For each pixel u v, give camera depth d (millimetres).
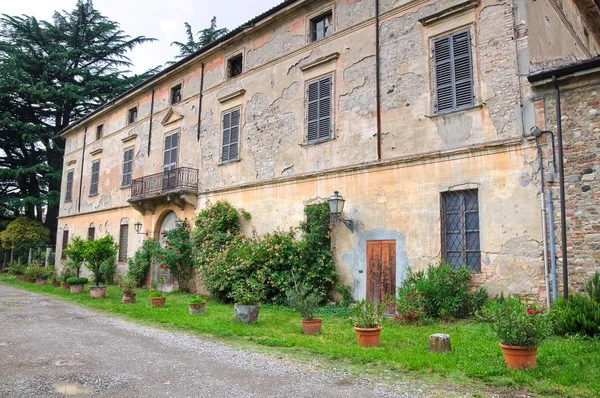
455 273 9633
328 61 13508
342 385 5285
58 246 27562
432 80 11117
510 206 9406
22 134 30625
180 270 16969
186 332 8914
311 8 14328
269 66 15469
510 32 9969
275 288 12773
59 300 14477
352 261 12039
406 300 9547
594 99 8672
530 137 9297
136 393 4898
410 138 11305
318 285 12336
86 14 35500
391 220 11344
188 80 19141
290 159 14211
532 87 9398
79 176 26656
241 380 5465
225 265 13688
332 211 11977
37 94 30797
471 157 10133
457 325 8758
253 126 15719
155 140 20453
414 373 5762
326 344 7480
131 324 9836
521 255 9117
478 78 10328
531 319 5719
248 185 15367
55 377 5488
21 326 9258
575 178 8680
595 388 4902
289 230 13633
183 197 17156
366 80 12492
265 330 8875
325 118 13375
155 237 19234
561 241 8656
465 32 10703
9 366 5992
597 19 15070
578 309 7383
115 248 16500
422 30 11484
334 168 12820
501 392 4980
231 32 16641
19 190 33750
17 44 32656
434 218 10547
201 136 17891
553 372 5469
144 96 21781
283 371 5910
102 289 15234
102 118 25219
